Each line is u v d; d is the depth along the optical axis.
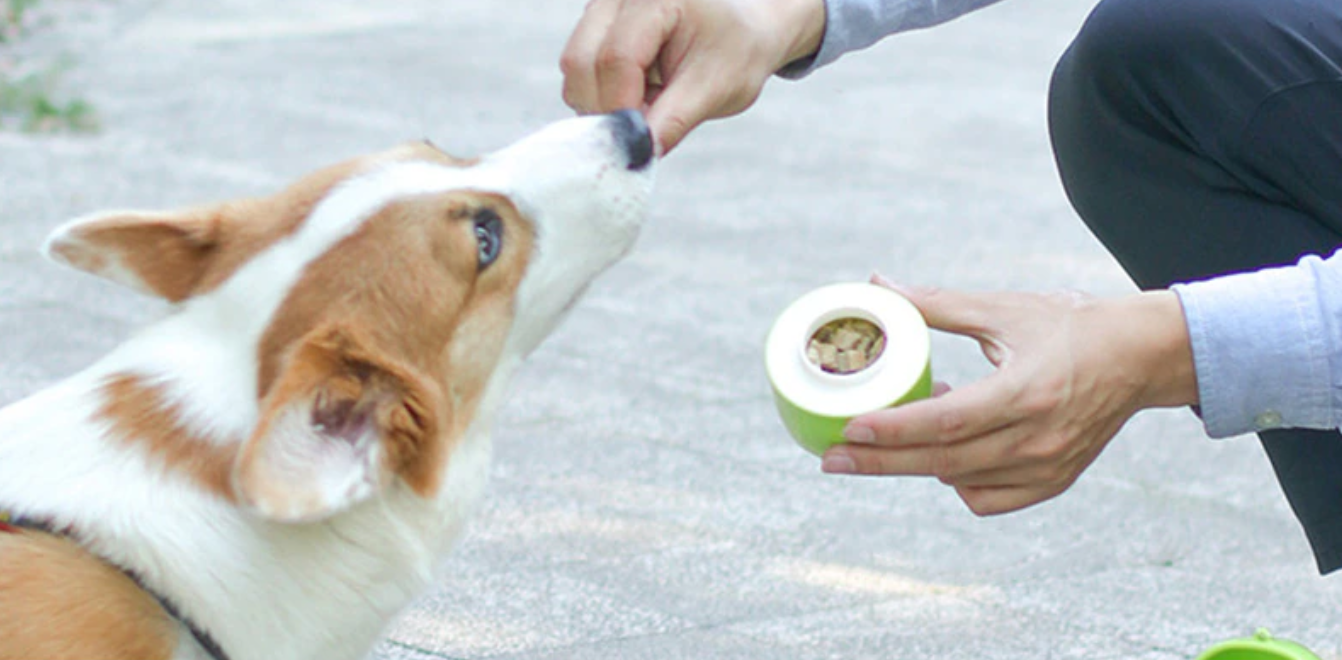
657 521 2.00
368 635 1.44
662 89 1.59
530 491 2.06
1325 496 1.50
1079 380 1.32
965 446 1.32
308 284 1.41
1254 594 1.86
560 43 5.35
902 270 3.10
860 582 1.88
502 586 1.84
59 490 1.37
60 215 3.16
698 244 3.25
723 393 2.43
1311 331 1.33
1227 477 2.15
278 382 1.34
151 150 3.75
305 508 1.29
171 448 1.38
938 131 4.39
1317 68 1.45
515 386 2.42
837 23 1.59
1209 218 1.51
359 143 3.91
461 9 5.89
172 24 5.42
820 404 1.34
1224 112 1.47
